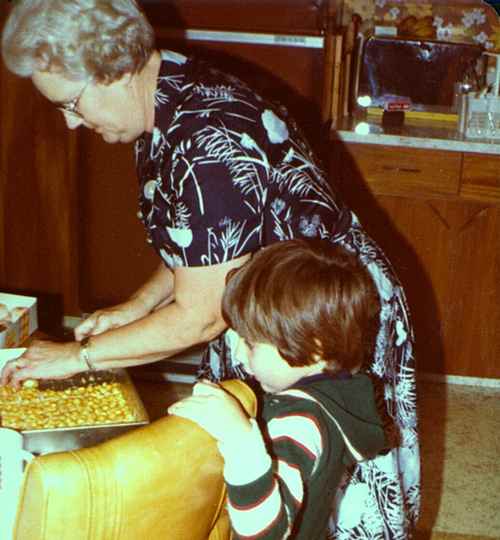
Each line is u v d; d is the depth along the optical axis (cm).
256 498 106
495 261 322
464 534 254
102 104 140
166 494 102
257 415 118
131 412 154
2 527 116
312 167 153
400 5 375
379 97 343
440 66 338
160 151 145
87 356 149
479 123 318
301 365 122
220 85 146
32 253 344
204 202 140
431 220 320
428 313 330
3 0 291
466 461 292
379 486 159
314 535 122
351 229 159
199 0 288
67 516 95
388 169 316
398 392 166
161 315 148
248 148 143
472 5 369
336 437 119
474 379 339
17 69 135
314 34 287
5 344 170
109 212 318
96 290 328
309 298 119
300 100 293
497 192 314
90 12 130
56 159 332
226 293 126
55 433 144
